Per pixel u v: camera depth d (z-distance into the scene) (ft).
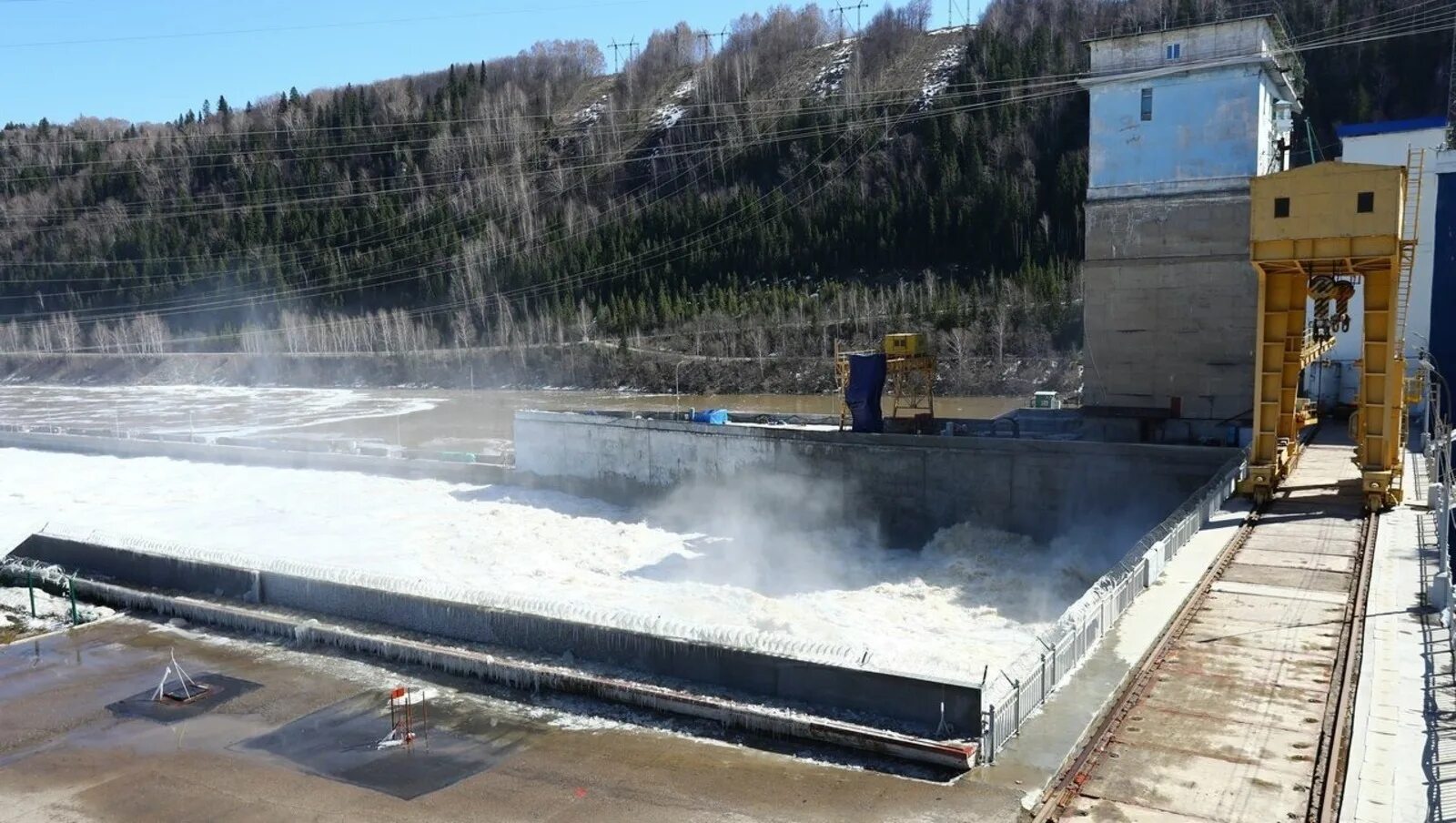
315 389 451.94
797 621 106.22
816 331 396.37
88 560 113.29
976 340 354.95
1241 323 132.26
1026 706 56.29
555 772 62.64
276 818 59.67
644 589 121.80
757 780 59.31
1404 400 98.63
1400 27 416.46
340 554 139.13
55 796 64.13
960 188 469.57
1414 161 137.28
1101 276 139.74
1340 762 47.55
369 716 73.20
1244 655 60.49
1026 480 131.13
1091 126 138.72
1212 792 46.29
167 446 217.15
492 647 81.87
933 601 115.44
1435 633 61.72
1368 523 86.79
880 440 141.90
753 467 153.79
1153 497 122.21
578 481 174.29
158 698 78.95
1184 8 369.71
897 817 53.16
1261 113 130.82
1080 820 45.21
